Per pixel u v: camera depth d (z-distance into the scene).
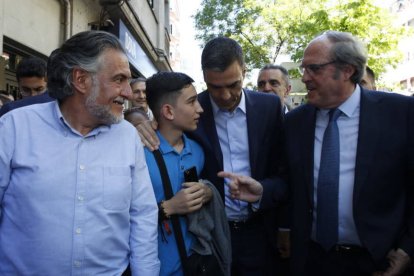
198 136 2.53
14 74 5.45
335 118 2.28
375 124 2.19
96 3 8.30
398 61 13.12
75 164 1.73
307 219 2.36
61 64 1.74
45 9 6.07
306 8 18.22
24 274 1.67
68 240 1.67
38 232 1.65
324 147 2.29
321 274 2.36
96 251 1.73
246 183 2.33
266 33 20.34
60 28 6.75
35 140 1.72
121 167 1.81
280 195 2.51
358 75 2.22
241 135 2.62
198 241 2.21
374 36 12.20
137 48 10.95
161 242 2.18
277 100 2.73
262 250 2.66
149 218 1.94
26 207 1.66
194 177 2.26
